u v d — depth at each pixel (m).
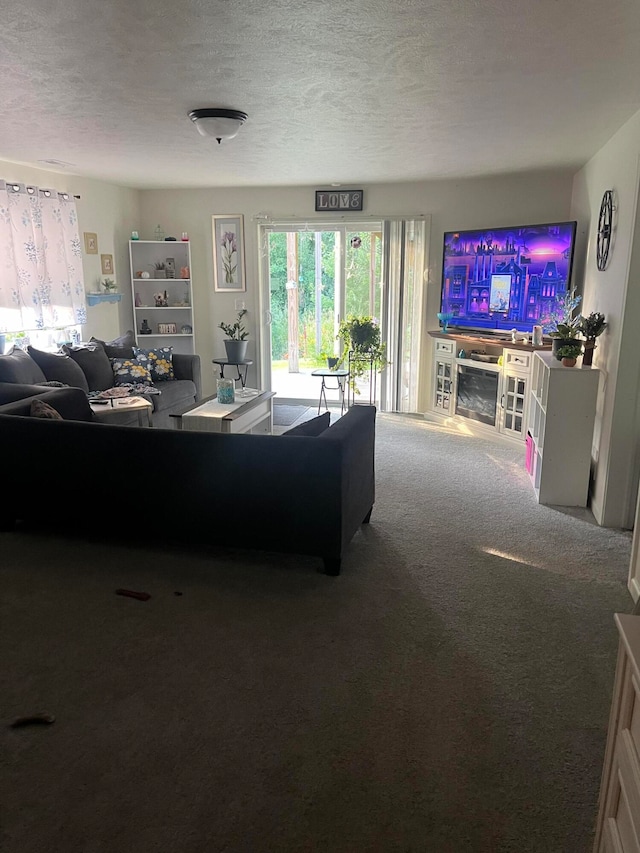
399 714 2.07
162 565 3.14
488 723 2.03
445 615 2.68
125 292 6.84
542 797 1.74
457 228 6.10
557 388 3.86
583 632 2.56
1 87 2.95
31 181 5.30
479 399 5.68
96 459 3.18
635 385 3.47
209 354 7.16
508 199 5.86
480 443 5.45
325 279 7.05
